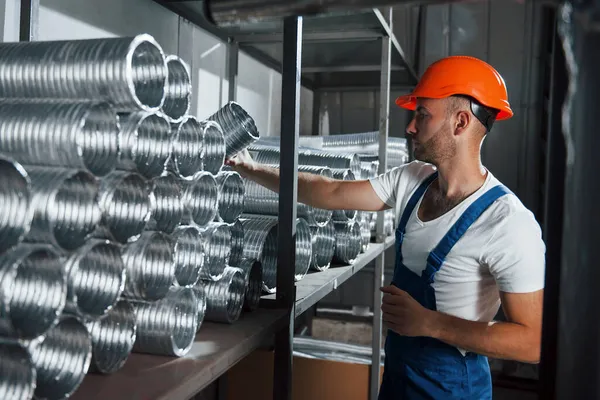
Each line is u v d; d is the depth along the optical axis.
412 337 1.70
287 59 1.51
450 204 1.67
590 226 0.60
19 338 0.73
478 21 4.24
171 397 0.93
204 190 1.26
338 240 2.33
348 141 3.17
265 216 1.87
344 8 0.65
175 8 2.14
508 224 1.50
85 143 0.92
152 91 1.02
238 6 0.70
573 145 0.59
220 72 2.63
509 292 1.50
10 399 0.73
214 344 1.21
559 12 0.57
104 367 1.00
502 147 4.27
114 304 0.92
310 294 1.74
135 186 1.01
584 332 0.61
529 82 4.18
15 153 0.87
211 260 1.32
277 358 1.57
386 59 2.75
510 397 3.96
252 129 1.61
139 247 1.04
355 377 2.77
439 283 1.63
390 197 1.96
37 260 0.82
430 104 1.63
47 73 0.93
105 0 1.78
